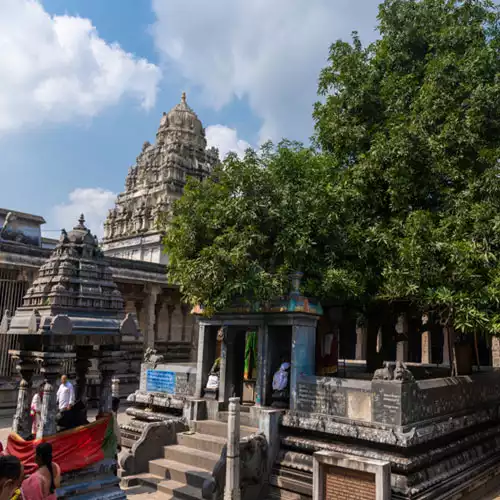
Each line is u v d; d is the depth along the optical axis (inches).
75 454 313.6
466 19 546.0
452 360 530.3
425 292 431.8
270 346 464.8
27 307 341.1
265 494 395.2
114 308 355.6
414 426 362.3
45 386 312.8
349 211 483.5
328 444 381.4
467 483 392.2
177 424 474.3
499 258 424.5
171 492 396.5
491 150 448.5
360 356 964.0
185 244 460.4
